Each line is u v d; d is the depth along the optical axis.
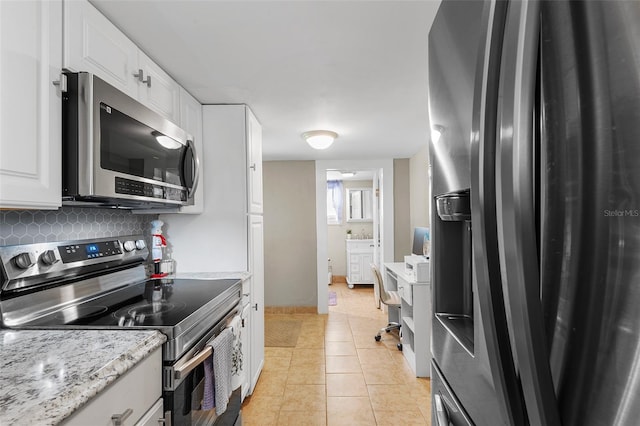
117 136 1.30
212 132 2.39
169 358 1.19
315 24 1.46
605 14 0.37
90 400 0.82
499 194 0.50
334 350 3.31
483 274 0.56
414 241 3.76
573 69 0.42
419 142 3.65
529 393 0.45
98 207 1.80
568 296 0.44
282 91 2.19
